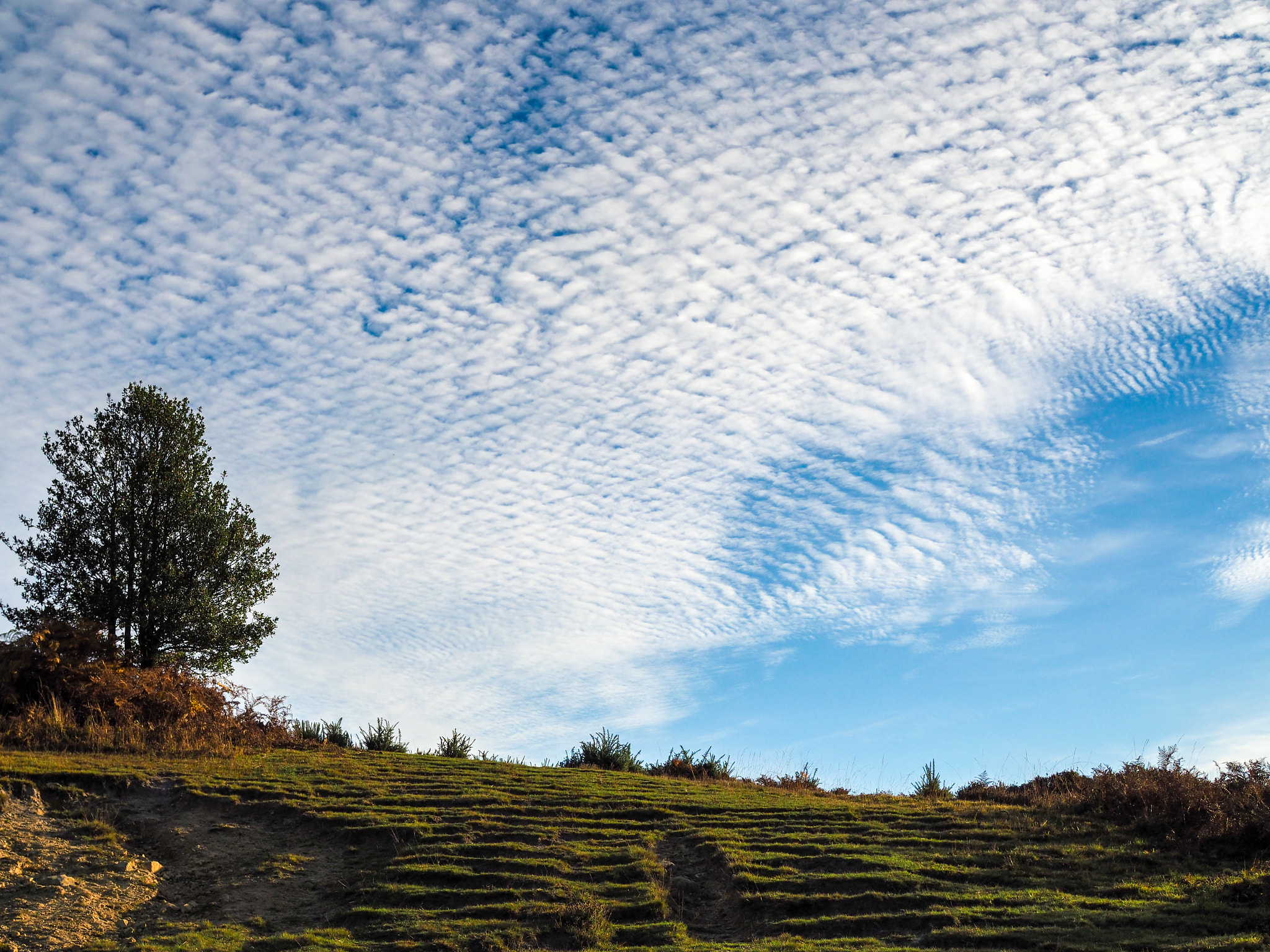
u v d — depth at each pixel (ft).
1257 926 28.73
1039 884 34.24
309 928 30.89
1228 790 41.96
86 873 33.58
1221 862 36.52
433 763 58.29
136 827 38.40
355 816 40.45
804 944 28.94
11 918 29.53
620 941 30.22
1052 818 45.06
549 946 29.50
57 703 52.49
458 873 34.68
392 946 29.04
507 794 47.32
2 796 37.81
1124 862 36.78
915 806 50.98
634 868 35.94
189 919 31.37
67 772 41.60
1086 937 28.22
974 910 31.09
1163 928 28.78
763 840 40.04
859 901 32.63
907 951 27.89
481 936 29.63
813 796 57.82
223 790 42.88
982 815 46.01
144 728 53.98
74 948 28.45
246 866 35.70
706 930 31.78
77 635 58.29
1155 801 42.91
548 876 34.86
